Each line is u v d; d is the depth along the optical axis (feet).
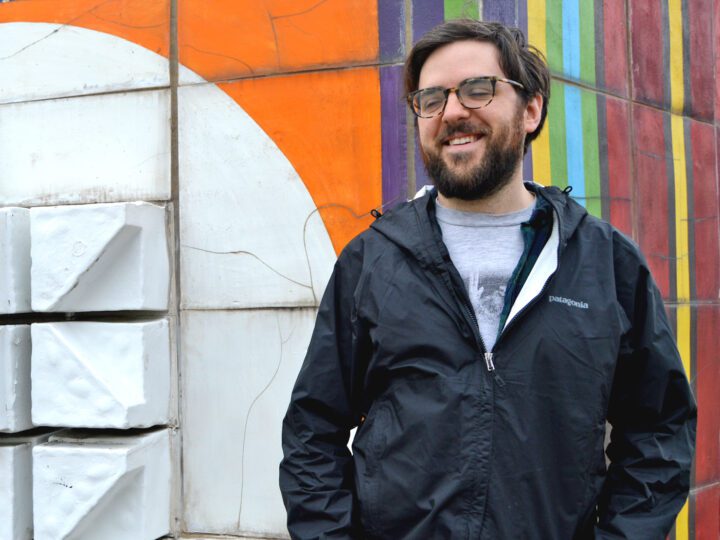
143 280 8.82
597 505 5.31
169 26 9.39
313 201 8.86
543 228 5.41
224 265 9.14
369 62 8.66
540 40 9.31
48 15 9.85
